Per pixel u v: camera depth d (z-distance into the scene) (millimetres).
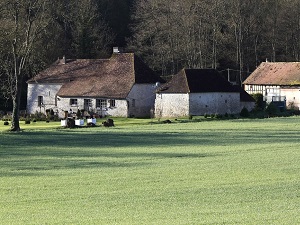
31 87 155250
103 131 102438
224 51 179875
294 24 177750
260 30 179750
